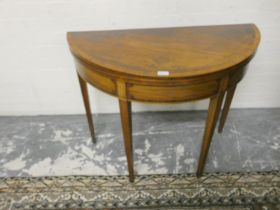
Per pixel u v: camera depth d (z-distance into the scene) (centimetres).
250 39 115
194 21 146
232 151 157
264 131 169
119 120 184
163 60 102
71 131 178
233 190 136
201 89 101
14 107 188
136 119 183
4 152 165
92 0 138
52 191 140
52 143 170
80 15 144
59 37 153
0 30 150
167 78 94
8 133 178
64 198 136
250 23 136
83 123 184
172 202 132
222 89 106
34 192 140
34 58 162
